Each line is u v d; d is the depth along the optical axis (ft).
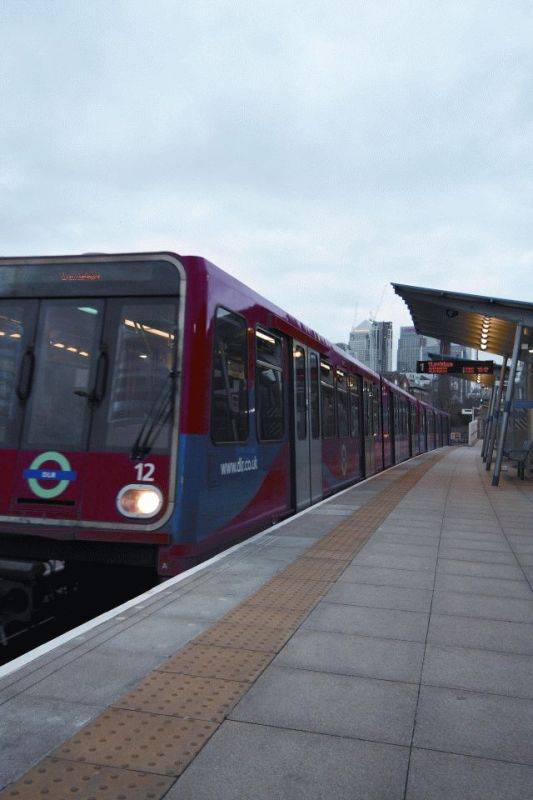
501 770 9.11
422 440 123.34
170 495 19.79
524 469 61.93
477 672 12.75
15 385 21.53
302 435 35.42
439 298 49.32
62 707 10.81
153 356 20.84
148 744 9.62
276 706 11.05
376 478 58.59
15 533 20.39
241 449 24.93
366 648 14.01
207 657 13.28
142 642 14.08
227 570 20.85
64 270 21.88
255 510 26.91
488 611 16.80
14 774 8.73
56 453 20.68
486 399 170.40
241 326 25.16
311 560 22.53
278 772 8.94
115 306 21.36
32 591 19.48
